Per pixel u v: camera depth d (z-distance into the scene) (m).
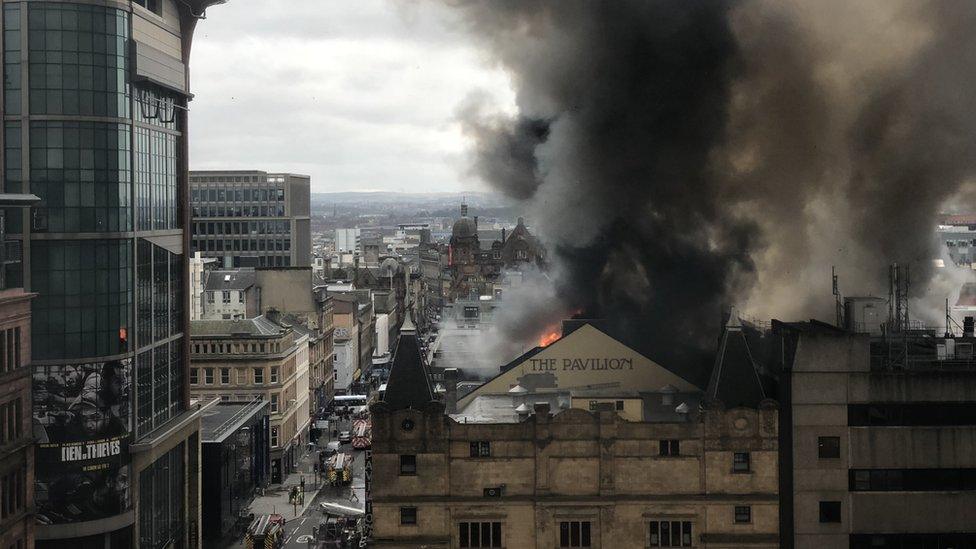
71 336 90.81
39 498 90.62
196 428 113.50
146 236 99.38
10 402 72.44
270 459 151.62
